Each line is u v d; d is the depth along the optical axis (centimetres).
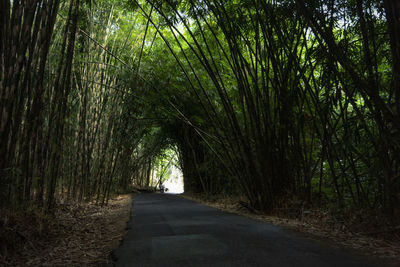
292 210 471
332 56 357
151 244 276
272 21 436
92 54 667
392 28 254
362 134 411
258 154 527
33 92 379
